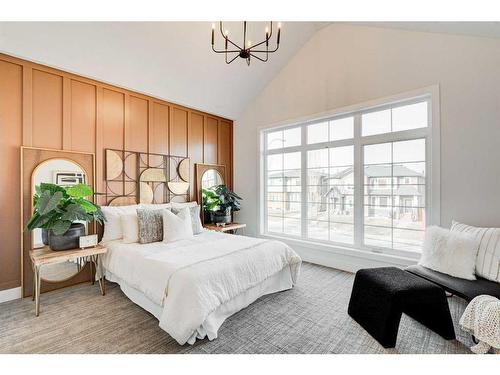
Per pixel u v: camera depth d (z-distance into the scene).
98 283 2.98
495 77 2.43
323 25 3.68
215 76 3.80
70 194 2.54
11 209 2.55
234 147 4.96
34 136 2.67
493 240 2.08
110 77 3.10
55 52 2.61
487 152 2.47
